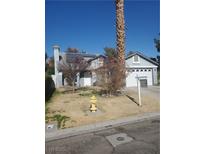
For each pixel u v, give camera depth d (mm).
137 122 7309
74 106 10375
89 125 6895
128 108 9695
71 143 5375
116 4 13281
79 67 18141
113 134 5969
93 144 5227
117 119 7633
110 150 4789
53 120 7707
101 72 13227
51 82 16109
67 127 6762
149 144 5055
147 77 22938
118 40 13273
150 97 12891
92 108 9109
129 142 5254
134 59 22141
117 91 13820
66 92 17266
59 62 21547
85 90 18297
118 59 13242
